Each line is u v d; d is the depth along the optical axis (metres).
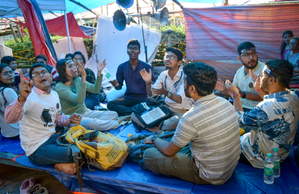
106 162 2.42
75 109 3.66
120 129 3.71
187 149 2.24
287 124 1.99
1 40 9.98
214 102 1.87
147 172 2.43
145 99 4.34
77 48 9.59
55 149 2.49
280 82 2.00
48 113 2.59
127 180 2.30
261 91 2.34
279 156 2.19
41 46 5.73
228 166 1.98
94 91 3.87
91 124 3.50
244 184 2.10
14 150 3.13
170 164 2.17
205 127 1.82
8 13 6.52
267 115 1.96
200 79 1.79
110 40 7.61
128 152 2.64
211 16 6.20
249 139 2.32
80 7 8.45
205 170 1.98
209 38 6.37
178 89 3.49
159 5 6.04
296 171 2.23
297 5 5.57
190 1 7.34
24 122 2.55
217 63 6.54
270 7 5.75
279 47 5.97
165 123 3.31
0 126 3.48
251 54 3.22
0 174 3.34
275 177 2.17
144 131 3.51
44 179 3.21
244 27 6.07
